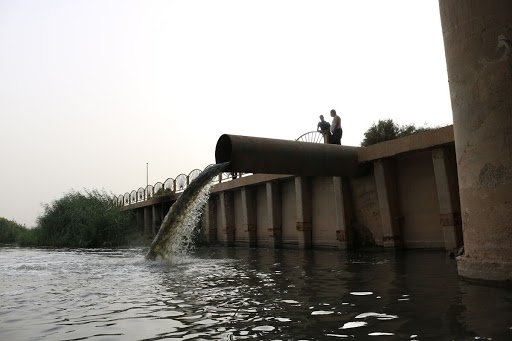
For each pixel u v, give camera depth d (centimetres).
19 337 422
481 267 661
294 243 1791
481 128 671
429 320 439
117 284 784
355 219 1509
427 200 1302
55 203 3212
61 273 1004
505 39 655
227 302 570
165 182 3114
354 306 520
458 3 709
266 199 2011
